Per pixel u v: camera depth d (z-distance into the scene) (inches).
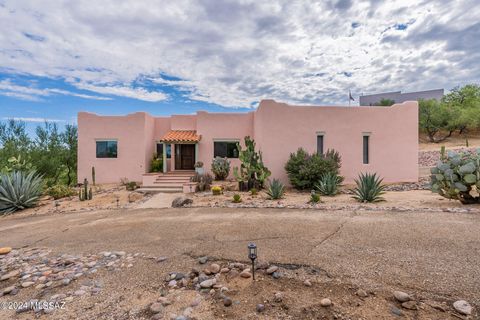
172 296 114.3
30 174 459.5
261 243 180.1
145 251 177.6
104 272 144.5
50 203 448.5
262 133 533.6
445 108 1413.6
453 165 272.4
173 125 731.4
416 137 553.9
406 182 547.2
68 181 723.4
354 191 393.4
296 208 305.7
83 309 107.7
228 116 675.4
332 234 191.8
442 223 204.5
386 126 547.8
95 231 242.8
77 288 127.1
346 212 267.4
